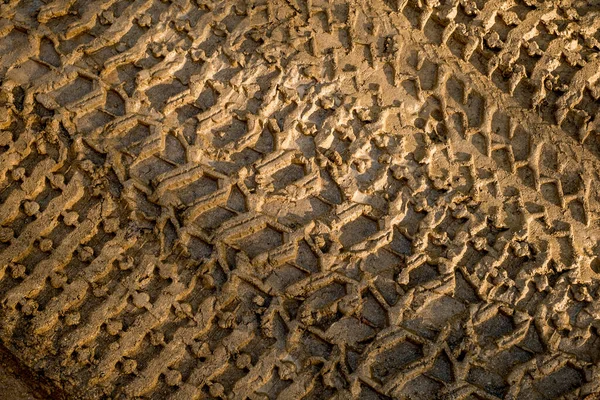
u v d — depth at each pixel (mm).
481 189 1902
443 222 1885
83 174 1841
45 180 1827
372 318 1817
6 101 1852
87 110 1869
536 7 1995
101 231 1823
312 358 1783
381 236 1854
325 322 1809
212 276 1819
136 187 1842
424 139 1915
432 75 1950
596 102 1960
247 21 1940
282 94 1910
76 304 1780
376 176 1892
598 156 1937
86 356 1753
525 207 1898
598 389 1787
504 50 1963
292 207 1869
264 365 1775
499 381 1799
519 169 1921
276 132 1889
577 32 1991
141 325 1780
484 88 1951
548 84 1955
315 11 1956
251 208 1850
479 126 1932
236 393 1758
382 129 1910
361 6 1968
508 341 1812
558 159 1929
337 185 1886
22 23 1896
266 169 1869
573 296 1856
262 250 1845
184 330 1787
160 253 1815
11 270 1774
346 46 1948
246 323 1800
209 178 1871
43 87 1866
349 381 1769
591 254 1885
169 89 1906
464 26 1968
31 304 1761
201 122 1882
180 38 1929
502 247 1867
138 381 1753
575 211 1904
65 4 1912
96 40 1899
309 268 1839
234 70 1919
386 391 1766
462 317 1827
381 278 1840
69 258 1795
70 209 1822
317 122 1912
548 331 1830
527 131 1938
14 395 1744
